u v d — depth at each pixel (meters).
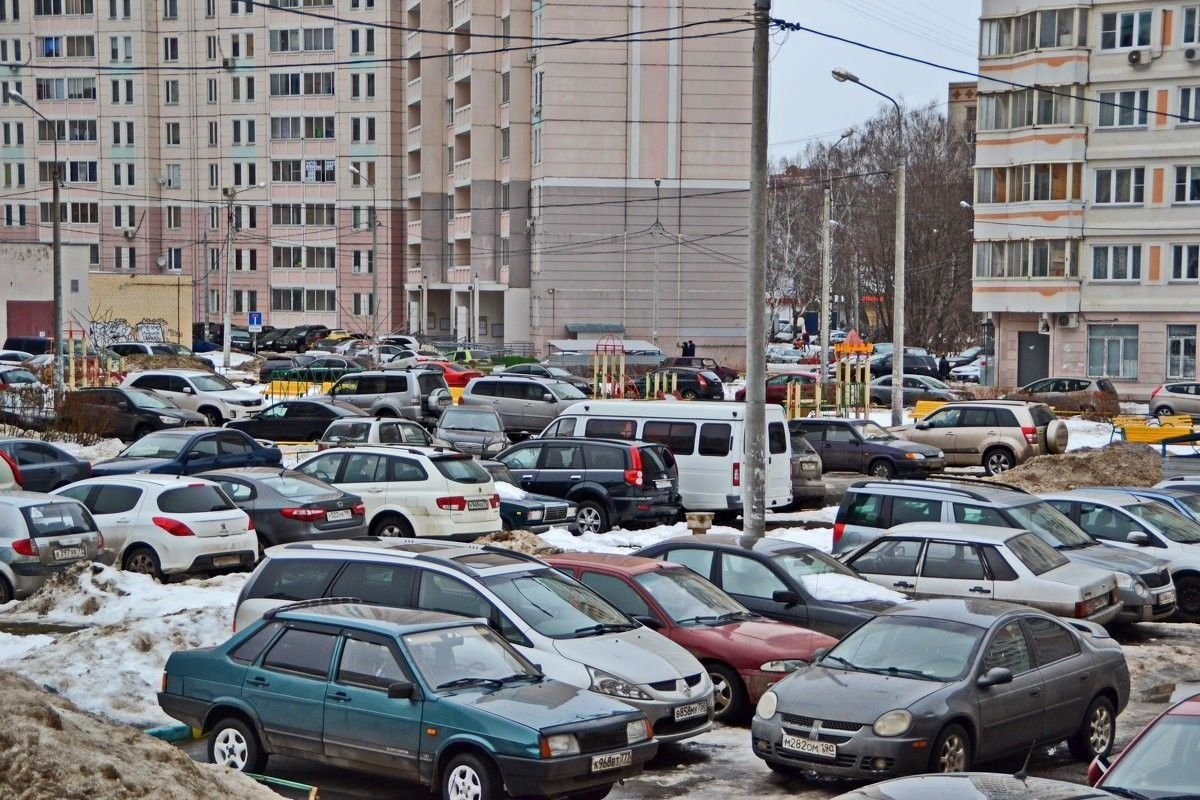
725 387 58.41
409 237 96.94
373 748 10.72
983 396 54.66
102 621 18.05
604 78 73.44
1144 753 8.55
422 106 91.50
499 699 10.61
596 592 13.91
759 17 18.81
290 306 108.06
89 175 111.56
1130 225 63.44
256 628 11.64
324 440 31.61
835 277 101.12
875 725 11.20
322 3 105.81
